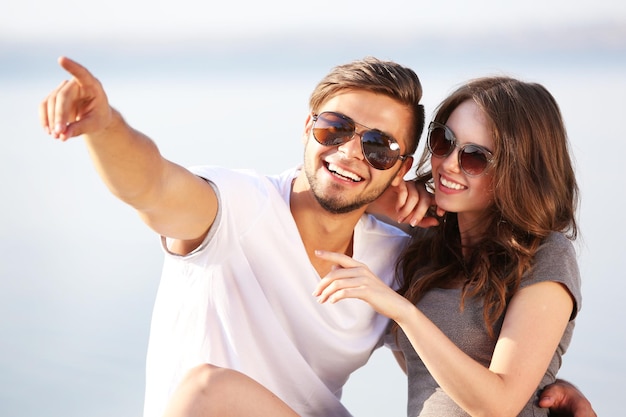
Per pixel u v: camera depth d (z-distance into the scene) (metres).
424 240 3.56
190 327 3.18
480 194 3.36
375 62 3.34
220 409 2.79
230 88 16.97
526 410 3.16
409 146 3.43
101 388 4.88
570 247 3.29
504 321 3.16
